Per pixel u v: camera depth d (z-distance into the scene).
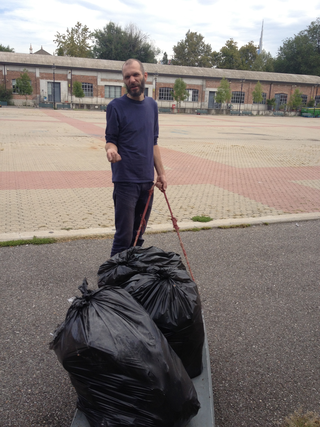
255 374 2.45
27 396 2.19
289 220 5.83
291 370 2.50
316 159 12.80
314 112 52.50
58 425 2.00
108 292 1.89
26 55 46.91
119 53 61.69
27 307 3.10
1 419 2.02
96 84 48.72
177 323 1.94
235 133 22.06
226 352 2.65
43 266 3.88
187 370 2.11
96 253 4.25
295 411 2.16
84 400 1.76
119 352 1.60
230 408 2.16
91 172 9.21
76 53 66.44
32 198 6.64
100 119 28.55
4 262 3.94
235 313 3.15
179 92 48.53
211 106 54.50
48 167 9.63
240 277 3.82
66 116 31.00
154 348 1.67
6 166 9.54
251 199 7.16
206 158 12.22
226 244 4.73
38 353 2.55
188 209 6.29
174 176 9.19
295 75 58.59
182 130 22.70
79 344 1.63
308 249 4.68
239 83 54.59
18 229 4.96
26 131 17.84
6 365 2.42
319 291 3.61
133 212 3.46
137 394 1.62
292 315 3.16
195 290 2.12
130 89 3.20
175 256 2.56
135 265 2.32
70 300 3.16
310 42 70.12
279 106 56.94
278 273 3.95
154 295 2.02
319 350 2.72
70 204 6.33
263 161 12.01
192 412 1.82
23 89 43.69
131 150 3.31
